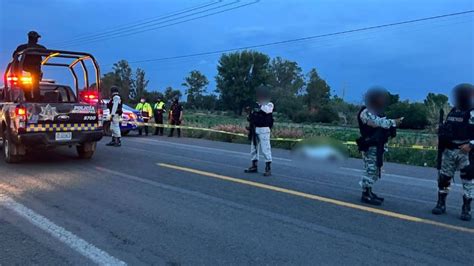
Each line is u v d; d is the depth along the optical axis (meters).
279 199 6.89
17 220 5.62
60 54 10.23
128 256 4.47
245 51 87.06
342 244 4.89
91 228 5.32
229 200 6.75
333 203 6.70
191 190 7.40
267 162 8.98
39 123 9.52
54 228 5.31
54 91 11.26
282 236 5.12
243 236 5.09
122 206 6.31
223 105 91.62
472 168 5.92
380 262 4.41
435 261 4.46
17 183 7.84
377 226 5.59
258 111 8.99
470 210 6.14
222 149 13.88
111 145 14.12
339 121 52.09
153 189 7.43
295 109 71.75
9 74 10.48
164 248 4.69
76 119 9.95
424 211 6.41
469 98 6.01
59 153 11.84
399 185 8.45
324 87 91.62
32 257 4.43
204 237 5.04
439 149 6.35
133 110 19.61
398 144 15.02
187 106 102.69
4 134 10.18
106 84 63.91
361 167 10.58
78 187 7.54
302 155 12.16
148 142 15.80
